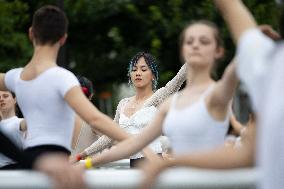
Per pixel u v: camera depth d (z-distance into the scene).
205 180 4.12
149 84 9.88
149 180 4.16
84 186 4.19
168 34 25.11
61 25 6.31
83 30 26.73
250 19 4.53
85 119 5.91
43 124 6.17
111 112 31.12
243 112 21.08
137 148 5.85
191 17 25.28
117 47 26.38
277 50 4.15
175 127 5.48
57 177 4.17
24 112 6.34
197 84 5.63
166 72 24.42
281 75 4.06
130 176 4.23
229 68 5.20
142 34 26.20
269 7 23.03
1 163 6.75
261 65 4.12
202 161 4.19
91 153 8.46
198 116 5.39
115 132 5.84
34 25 6.32
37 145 6.16
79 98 5.98
